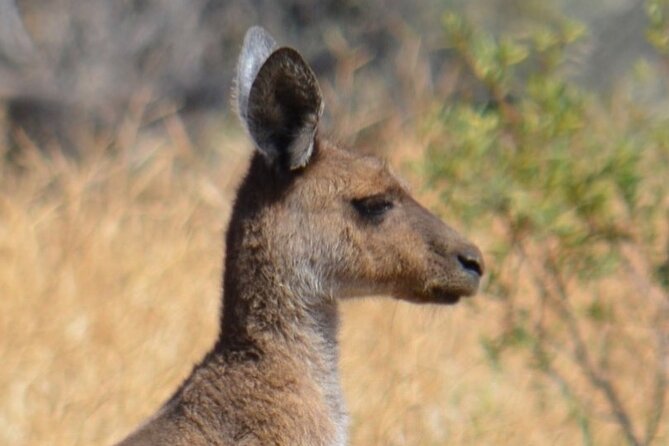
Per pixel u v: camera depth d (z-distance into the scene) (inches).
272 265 636.7
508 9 1758.1
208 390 625.0
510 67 851.4
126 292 1035.9
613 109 876.0
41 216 1125.1
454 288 657.6
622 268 913.5
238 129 1465.3
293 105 635.5
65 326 973.2
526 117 805.2
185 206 1200.8
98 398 908.0
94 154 1332.4
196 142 1533.0
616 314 921.5
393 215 655.8
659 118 852.0
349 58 1537.9
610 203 805.9
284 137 638.5
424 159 847.7
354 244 647.8
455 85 1325.0
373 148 1173.1
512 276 879.1
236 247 639.1
